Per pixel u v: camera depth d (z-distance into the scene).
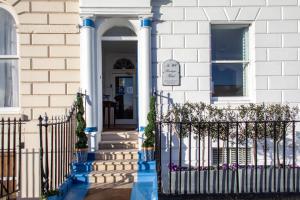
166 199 5.62
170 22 7.97
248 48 8.28
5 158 7.95
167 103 7.91
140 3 7.82
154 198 5.77
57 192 5.62
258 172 5.70
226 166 5.83
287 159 7.76
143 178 6.93
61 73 8.10
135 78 12.11
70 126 7.23
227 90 8.35
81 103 7.39
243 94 8.38
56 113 8.06
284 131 5.93
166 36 7.97
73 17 8.13
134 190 6.34
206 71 7.99
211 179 5.66
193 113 7.42
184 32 7.98
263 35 8.05
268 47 8.05
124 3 7.81
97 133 7.89
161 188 5.71
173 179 5.67
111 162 7.28
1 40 8.34
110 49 11.12
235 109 7.41
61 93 8.10
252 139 7.14
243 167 5.85
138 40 7.97
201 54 8.00
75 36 8.13
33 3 8.09
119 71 12.11
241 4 8.05
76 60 8.12
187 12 8.00
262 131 6.92
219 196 5.61
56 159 6.12
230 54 8.34
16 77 8.36
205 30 8.01
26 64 8.05
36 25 8.09
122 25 8.31
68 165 6.98
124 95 12.10
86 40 7.76
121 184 6.72
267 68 8.04
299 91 8.05
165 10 7.97
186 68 7.97
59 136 6.50
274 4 8.07
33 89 8.07
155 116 7.43
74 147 7.53
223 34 8.34
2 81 8.37
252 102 8.00
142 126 7.81
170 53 7.97
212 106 7.76
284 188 5.65
